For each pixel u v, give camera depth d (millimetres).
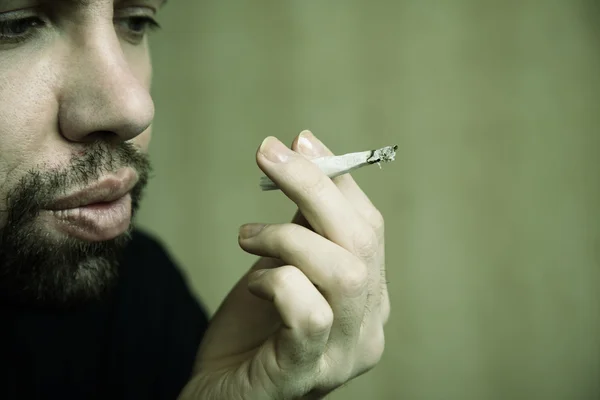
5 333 590
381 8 838
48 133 456
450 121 833
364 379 867
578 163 808
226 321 494
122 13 481
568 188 813
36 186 455
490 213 833
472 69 824
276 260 494
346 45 851
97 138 464
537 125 813
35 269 477
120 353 613
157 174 905
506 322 839
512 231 830
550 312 828
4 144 449
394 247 851
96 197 470
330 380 459
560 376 829
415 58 833
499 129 822
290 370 448
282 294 436
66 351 603
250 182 892
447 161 837
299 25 859
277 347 448
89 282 488
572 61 800
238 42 877
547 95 808
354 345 458
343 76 853
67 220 469
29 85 447
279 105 873
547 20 801
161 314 636
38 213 460
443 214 843
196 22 882
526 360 835
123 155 474
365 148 853
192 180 902
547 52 805
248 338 486
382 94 844
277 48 869
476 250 841
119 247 500
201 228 906
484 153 829
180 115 896
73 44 451
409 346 857
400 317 854
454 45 826
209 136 894
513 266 833
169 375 618
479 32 819
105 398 605
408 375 858
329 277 441
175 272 668
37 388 590
